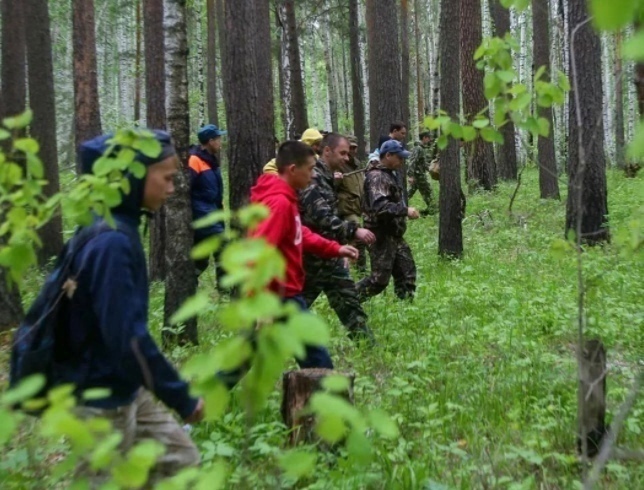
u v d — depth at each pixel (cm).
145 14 1238
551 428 446
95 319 273
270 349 148
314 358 484
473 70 1831
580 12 1100
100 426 166
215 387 166
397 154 763
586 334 634
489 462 409
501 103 323
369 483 358
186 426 431
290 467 174
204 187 867
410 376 537
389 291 909
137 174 271
